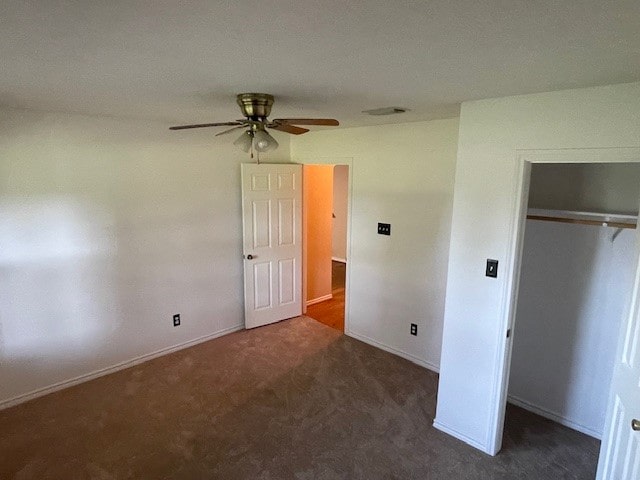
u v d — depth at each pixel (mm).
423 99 2555
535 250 3113
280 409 3297
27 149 3135
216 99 2619
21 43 1473
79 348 3621
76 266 3506
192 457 2740
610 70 1791
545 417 3205
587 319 2926
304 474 2605
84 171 3439
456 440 2941
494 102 2484
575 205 2967
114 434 2967
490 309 2670
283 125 2615
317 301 5875
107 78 2033
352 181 4387
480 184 2605
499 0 1062
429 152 3688
